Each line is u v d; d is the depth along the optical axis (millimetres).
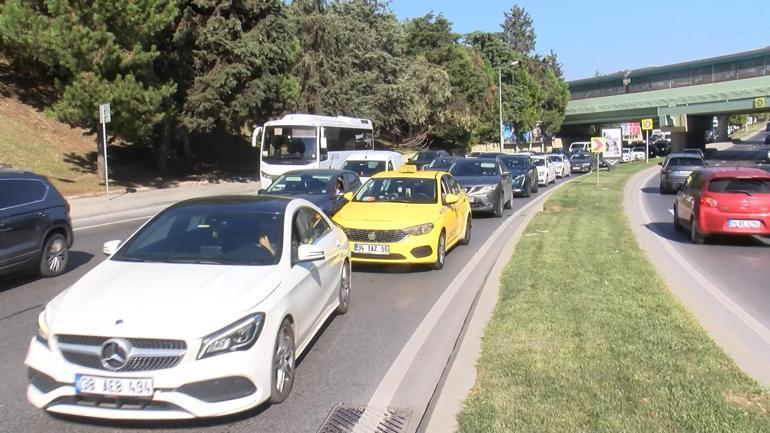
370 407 4852
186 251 5516
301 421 4594
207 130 29203
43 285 9250
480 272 10211
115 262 5371
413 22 65188
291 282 5277
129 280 4855
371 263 10914
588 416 4191
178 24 27484
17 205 9180
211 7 28406
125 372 4137
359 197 11406
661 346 5629
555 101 88688
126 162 30641
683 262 11016
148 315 4293
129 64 23172
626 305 7102
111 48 22359
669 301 7305
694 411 4234
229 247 5555
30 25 22141
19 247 9078
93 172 26453
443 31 65125
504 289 8148
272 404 4848
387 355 6102
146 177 29297
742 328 6539
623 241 12156
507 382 4852
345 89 42625
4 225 8789
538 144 91375
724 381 4773
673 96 76375
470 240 13688
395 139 61594
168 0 24047
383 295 8641
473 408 4410
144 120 24078
